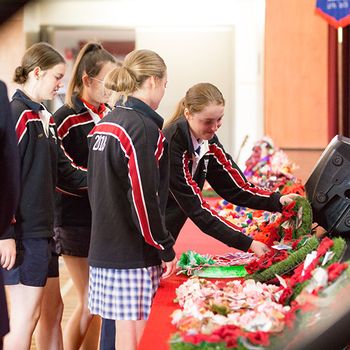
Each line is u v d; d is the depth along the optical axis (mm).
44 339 3898
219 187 3686
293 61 9633
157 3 10398
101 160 2996
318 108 9641
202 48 10375
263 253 3242
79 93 4117
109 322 3141
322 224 3295
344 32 7191
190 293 2725
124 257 2982
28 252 3436
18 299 3484
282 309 2328
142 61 3014
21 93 3477
